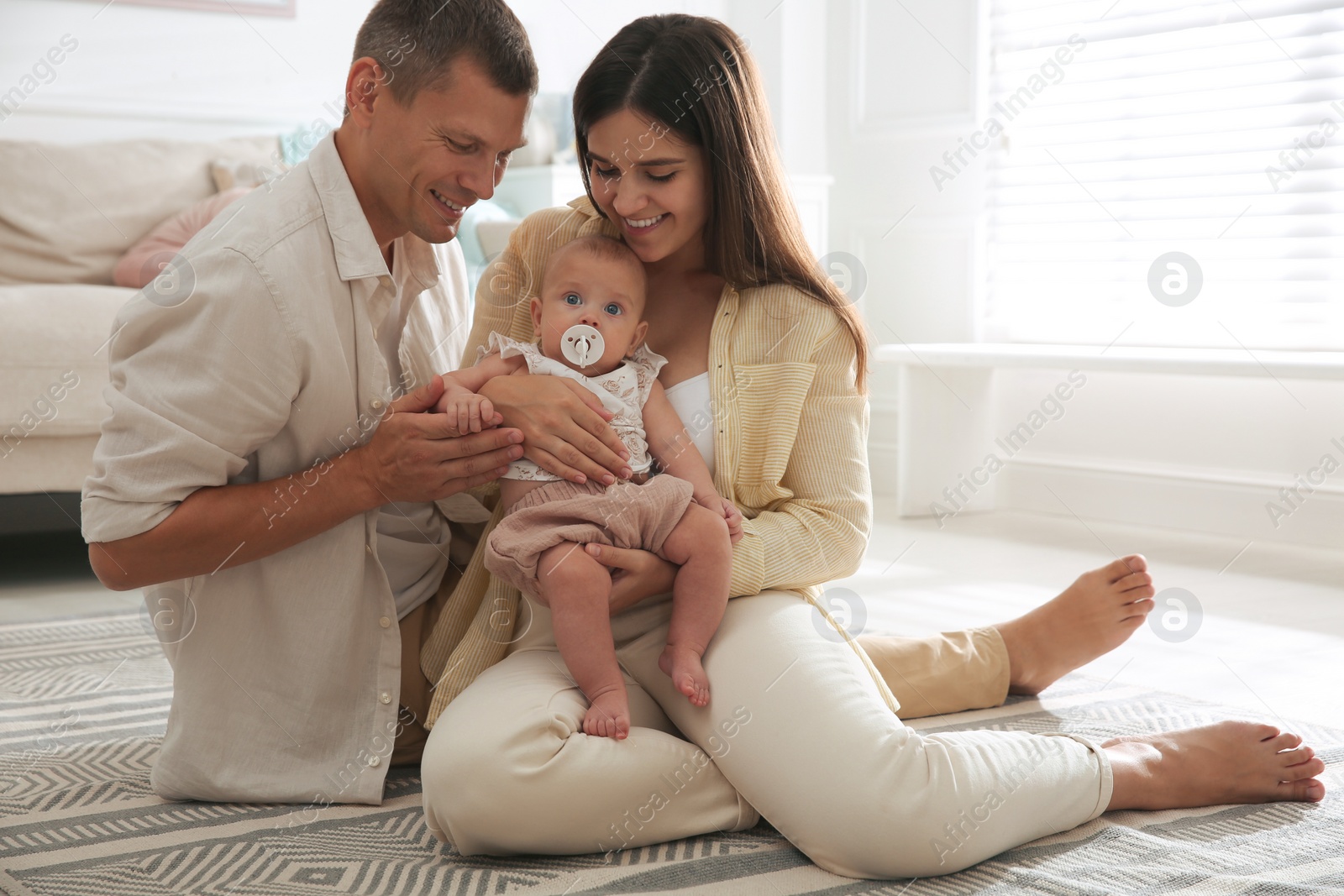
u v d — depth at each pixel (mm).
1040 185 3312
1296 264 2805
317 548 1144
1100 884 938
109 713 1489
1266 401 2826
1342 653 1773
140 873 972
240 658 1147
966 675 1455
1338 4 2699
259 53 3266
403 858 1014
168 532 1072
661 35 1175
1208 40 2943
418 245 1250
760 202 1224
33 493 2248
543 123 3430
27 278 2713
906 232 3650
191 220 2844
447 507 1304
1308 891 917
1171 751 1151
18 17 2920
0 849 1027
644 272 1225
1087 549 2717
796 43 3756
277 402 1098
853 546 1197
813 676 1038
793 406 1204
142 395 1085
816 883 961
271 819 1110
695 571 1089
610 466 1124
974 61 3414
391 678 1175
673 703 1117
